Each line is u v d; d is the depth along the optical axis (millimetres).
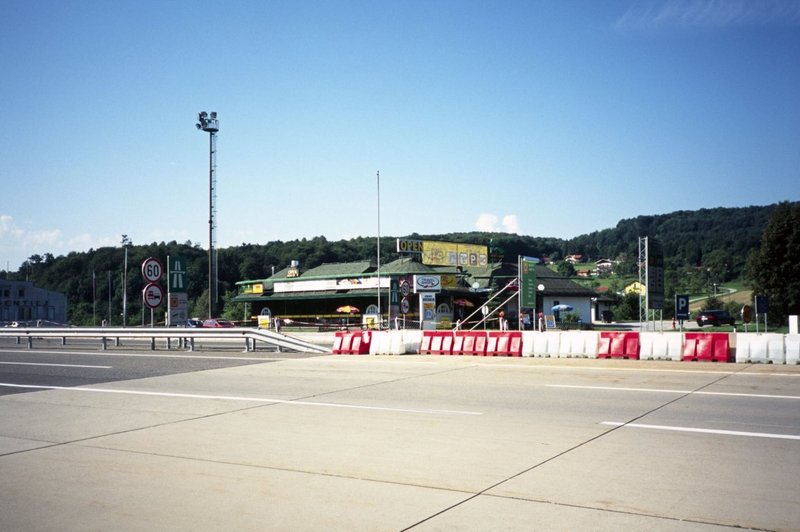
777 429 9625
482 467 7684
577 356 21297
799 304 55750
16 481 7363
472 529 5625
